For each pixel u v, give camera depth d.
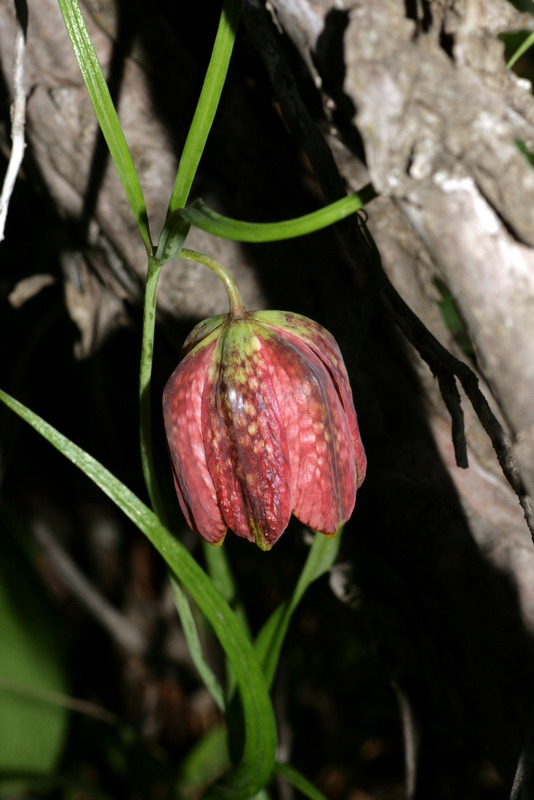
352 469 0.41
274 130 0.45
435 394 0.45
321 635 0.91
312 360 0.41
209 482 0.41
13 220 0.58
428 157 0.42
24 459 0.91
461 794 0.74
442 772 0.56
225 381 0.41
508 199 0.43
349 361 0.42
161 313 0.46
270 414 0.41
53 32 0.45
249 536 0.41
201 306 0.46
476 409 0.40
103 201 0.46
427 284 0.45
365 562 0.46
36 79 0.45
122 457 0.80
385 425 0.45
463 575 0.45
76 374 0.80
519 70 0.55
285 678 0.72
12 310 0.72
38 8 0.44
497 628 0.45
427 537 0.45
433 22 0.42
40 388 0.84
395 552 0.46
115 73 0.45
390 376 0.45
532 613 0.45
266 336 0.41
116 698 0.94
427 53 0.42
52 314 0.64
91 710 0.62
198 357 0.41
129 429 0.78
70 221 0.47
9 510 0.76
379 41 0.42
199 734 0.91
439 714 0.48
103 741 0.63
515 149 0.43
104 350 0.63
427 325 0.45
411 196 0.43
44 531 0.86
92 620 0.96
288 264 0.45
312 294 0.45
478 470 0.45
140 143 0.45
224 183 0.45
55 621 0.64
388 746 0.89
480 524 0.45
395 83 0.42
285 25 0.43
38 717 0.61
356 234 0.42
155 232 0.46
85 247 0.47
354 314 0.45
